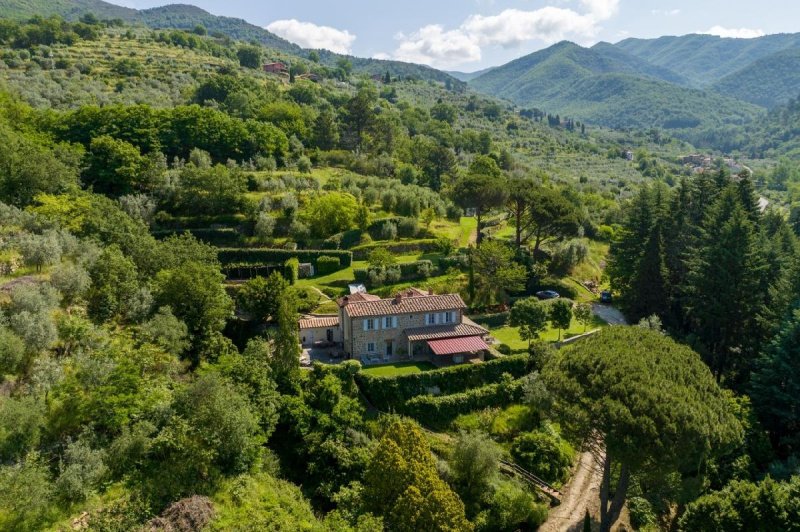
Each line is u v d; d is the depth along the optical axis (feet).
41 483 95.55
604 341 160.35
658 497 154.81
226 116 393.09
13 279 146.92
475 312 268.00
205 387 129.90
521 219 337.72
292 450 162.09
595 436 144.15
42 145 289.94
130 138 333.83
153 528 104.47
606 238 400.67
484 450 155.74
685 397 133.49
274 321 225.97
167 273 189.98
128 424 121.90
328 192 335.67
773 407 187.01
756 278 233.96
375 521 120.47
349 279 269.44
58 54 574.56
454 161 501.97
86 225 199.21
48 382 115.34
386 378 187.32
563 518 155.84
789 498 128.57
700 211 305.94
